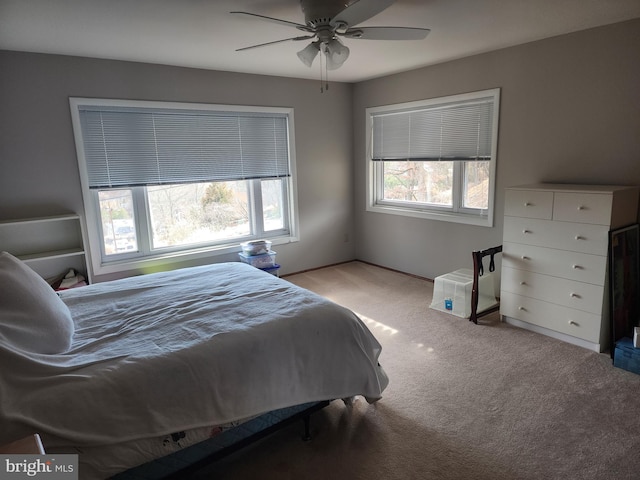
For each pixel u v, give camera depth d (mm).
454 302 3559
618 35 2777
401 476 1777
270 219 4691
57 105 3252
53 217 3193
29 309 1671
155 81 3660
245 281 2656
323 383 1971
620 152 2883
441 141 4109
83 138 3408
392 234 4852
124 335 1859
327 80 4715
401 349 2924
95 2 2166
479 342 3000
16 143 3135
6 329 1549
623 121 2838
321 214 5000
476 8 2451
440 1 2334
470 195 4016
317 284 4469
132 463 1453
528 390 2381
